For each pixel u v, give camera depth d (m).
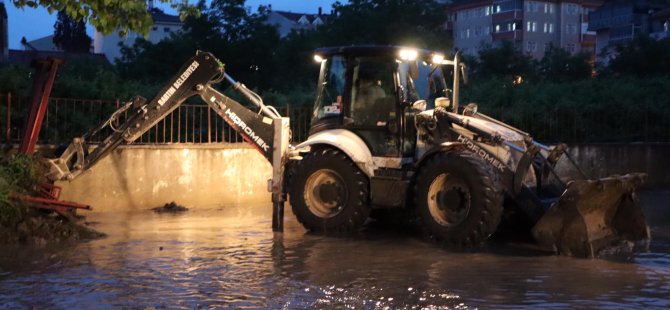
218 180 13.31
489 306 6.41
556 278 7.53
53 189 10.38
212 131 14.23
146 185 12.56
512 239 9.82
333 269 7.92
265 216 11.97
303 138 14.59
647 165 17.25
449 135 9.94
